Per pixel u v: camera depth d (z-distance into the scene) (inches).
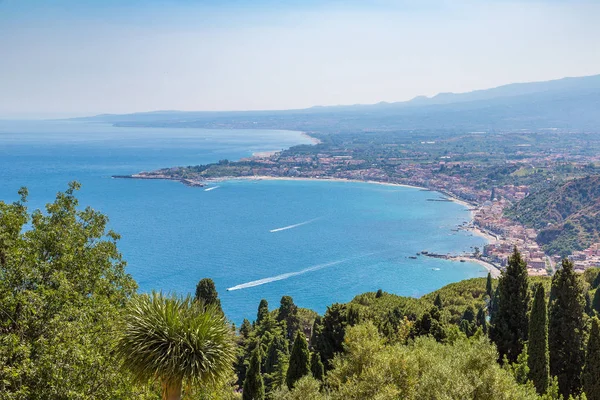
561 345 1672.0
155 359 753.0
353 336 1481.3
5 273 1114.7
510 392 1073.5
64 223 1332.4
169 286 5974.4
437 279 6870.1
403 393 1217.4
